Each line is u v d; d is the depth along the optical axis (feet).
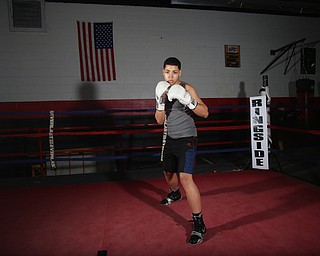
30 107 17.44
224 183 10.94
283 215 7.67
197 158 18.70
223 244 6.13
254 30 20.44
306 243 6.10
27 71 17.38
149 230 6.95
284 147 19.53
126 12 18.35
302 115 20.34
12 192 10.42
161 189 10.49
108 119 18.37
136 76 18.63
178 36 19.13
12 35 17.15
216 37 19.76
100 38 18.11
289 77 21.30
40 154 13.24
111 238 6.57
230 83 20.17
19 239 6.63
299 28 21.26
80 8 17.81
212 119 19.88
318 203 8.54
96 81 18.19
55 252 5.99
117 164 18.66
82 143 18.08
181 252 5.86
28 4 17.20
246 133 20.54
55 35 17.60
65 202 9.22
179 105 6.86
